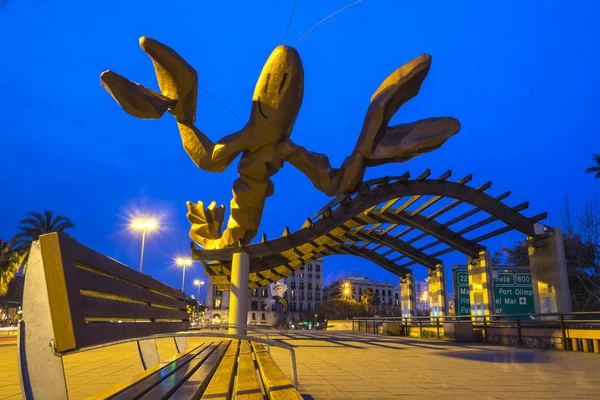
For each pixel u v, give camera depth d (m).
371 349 11.28
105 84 7.85
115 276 2.45
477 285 17.05
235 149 9.49
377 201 13.25
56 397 1.91
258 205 11.79
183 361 3.94
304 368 7.00
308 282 114.94
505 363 7.91
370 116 8.65
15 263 35.72
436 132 8.58
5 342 16.75
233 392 3.07
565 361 8.29
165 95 8.98
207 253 14.59
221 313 91.12
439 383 5.35
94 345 1.89
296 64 8.68
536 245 14.61
